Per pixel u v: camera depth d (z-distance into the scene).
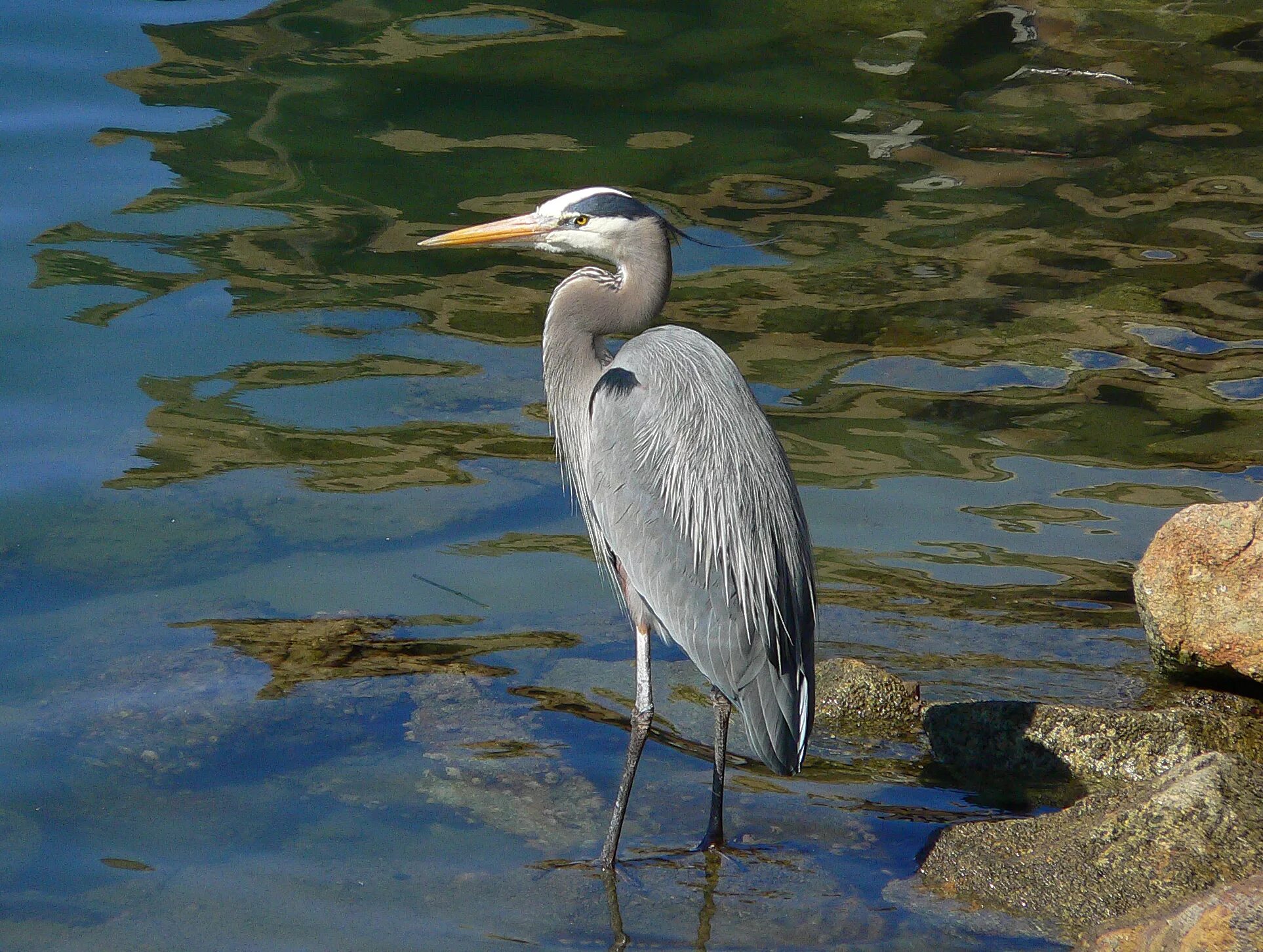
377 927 7.82
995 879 8.14
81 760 9.14
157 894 8.03
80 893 8.01
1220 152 19.53
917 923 7.90
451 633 10.74
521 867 8.41
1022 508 12.29
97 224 16.22
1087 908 7.79
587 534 12.05
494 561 11.62
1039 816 8.77
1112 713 9.56
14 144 17.69
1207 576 9.97
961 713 9.70
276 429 13.15
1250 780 8.22
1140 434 13.38
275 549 11.56
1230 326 15.31
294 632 10.57
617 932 7.86
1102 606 11.16
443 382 14.07
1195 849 7.82
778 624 8.84
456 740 9.59
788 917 7.99
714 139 19.36
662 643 11.05
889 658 10.52
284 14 22.50
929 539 11.90
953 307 15.60
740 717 10.19
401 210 17.03
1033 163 19.17
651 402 9.13
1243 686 10.12
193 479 12.30
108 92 19.28
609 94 20.61
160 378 13.67
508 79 20.83
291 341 14.50
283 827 8.68
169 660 10.16
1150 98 21.19
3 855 8.29
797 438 13.20
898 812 9.09
